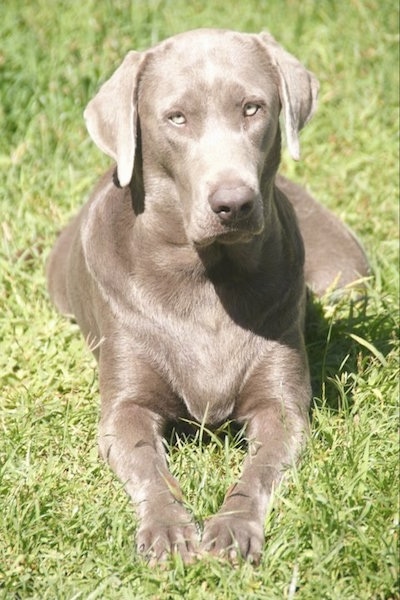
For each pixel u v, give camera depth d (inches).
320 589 269.3
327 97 543.2
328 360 375.9
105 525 298.0
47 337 391.9
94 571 283.1
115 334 346.3
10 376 374.6
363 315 390.6
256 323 344.2
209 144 315.6
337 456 315.3
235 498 301.1
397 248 446.9
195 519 298.2
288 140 335.6
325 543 279.6
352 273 436.8
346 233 447.8
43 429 341.1
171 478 308.8
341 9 619.2
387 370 356.5
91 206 372.2
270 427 333.1
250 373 343.3
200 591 274.2
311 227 448.8
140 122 335.6
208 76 319.9
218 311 343.0
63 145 506.3
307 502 293.9
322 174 501.7
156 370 342.6
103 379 349.1
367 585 272.1
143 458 319.3
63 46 559.2
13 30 573.3
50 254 434.3
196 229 312.8
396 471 306.5
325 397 354.3
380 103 542.3
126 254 347.6
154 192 336.8
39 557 289.3
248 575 276.2
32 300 418.3
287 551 282.4
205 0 628.7
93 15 591.5
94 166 498.9
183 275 341.4
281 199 364.2
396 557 272.8
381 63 569.9
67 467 326.0
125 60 336.8
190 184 317.7
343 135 523.5
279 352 344.5
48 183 482.9
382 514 290.4
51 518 300.5
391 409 340.2
